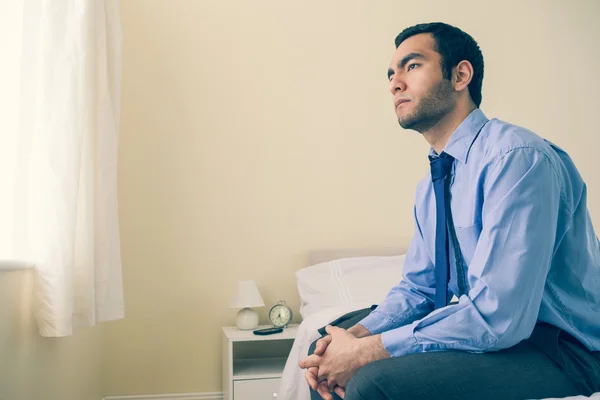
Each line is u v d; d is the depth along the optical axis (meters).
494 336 1.03
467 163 1.26
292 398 2.29
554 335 1.08
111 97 2.42
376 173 3.48
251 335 2.86
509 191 1.09
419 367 1.00
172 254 3.23
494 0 3.69
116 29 2.46
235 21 3.43
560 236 1.16
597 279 1.18
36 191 1.82
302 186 3.40
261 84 3.42
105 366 3.09
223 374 3.11
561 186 1.15
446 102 1.31
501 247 1.07
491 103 3.64
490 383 0.99
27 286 1.78
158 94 3.31
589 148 3.71
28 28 1.79
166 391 3.15
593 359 1.07
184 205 3.27
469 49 1.31
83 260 2.03
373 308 1.59
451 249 1.30
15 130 1.83
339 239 3.40
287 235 3.35
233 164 3.34
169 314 3.19
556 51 3.73
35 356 1.85
